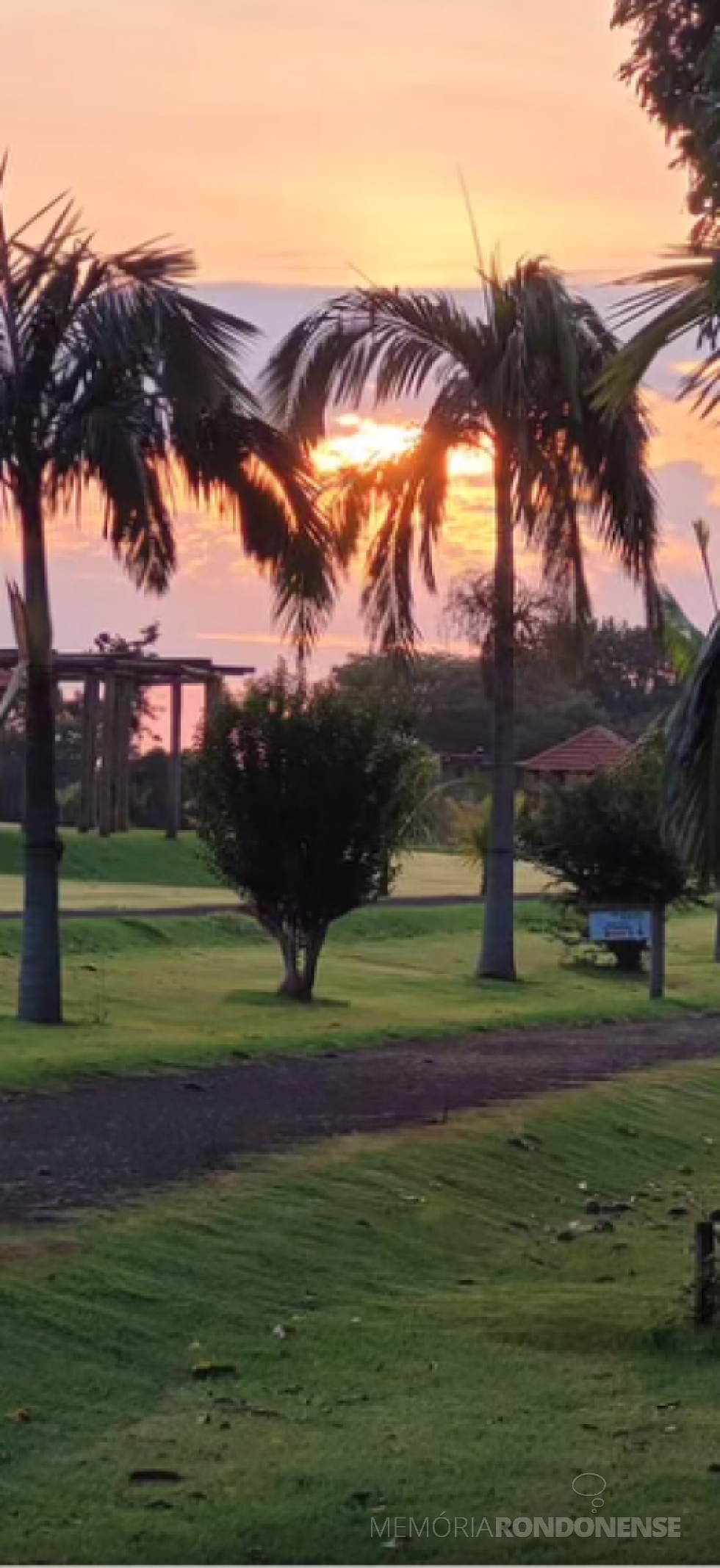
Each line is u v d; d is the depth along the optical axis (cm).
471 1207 1006
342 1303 809
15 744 5003
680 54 714
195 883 3869
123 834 4325
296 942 2009
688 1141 1291
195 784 2011
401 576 2288
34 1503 562
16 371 1588
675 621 2186
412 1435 642
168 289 1564
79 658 4259
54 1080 1227
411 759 2038
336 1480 593
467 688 6988
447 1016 1830
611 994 2277
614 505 2166
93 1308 732
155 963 2238
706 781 777
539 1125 1201
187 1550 536
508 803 2358
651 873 2564
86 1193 905
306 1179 970
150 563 1733
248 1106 1188
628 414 2097
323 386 2209
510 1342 768
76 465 1617
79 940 2294
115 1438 621
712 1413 682
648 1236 1005
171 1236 835
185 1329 739
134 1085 1244
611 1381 719
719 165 689
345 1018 1778
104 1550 532
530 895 3703
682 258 768
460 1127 1150
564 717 7581
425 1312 809
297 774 1944
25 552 1662
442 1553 541
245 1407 662
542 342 2122
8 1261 766
